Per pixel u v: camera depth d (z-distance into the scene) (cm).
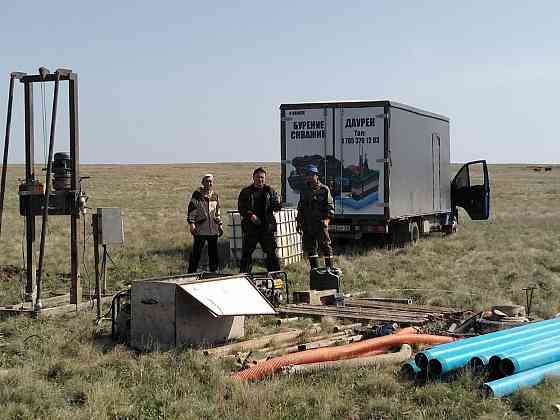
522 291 1312
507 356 712
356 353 841
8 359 835
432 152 2262
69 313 1109
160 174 9406
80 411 644
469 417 623
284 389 704
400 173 1962
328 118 1909
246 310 870
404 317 1066
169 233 2442
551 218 3294
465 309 1160
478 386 689
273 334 958
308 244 1383
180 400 668
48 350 867
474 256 1862
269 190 1335
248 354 830
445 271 1600
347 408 657
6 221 2792
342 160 1902
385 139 1864
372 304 1194
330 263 1371
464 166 2495
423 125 2170
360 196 1891
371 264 1705
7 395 680
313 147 1925
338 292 1227
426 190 2202
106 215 1053
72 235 1149
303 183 1931
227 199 4962
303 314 1093
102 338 947
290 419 627
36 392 691
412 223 2092
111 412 646
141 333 884
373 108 1872
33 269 1204
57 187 1159
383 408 652
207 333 896
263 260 1734
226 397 694
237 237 1748
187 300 871
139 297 884
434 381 714
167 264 1705
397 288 1400
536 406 639
